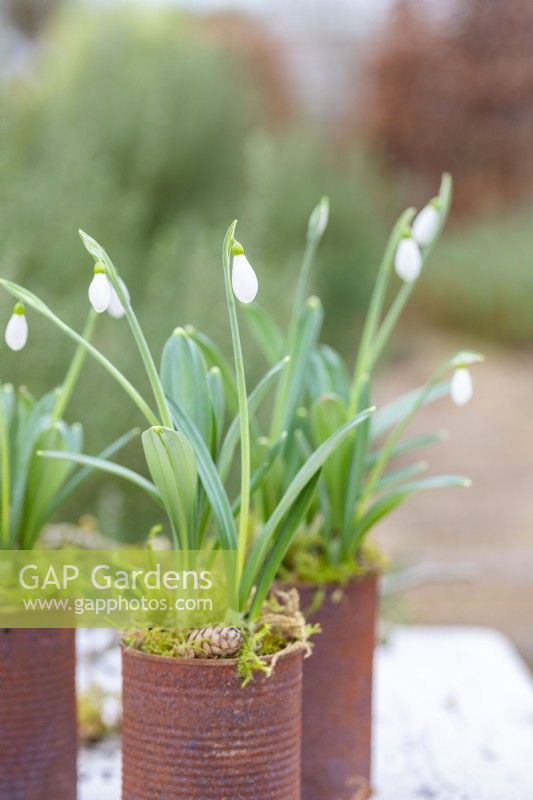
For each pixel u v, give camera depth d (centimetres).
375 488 117
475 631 190
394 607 199
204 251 312
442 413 551
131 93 494
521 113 834
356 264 550
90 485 281
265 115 667
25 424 109
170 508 90
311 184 561
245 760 86
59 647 104
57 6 583
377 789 121
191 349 94
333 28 827
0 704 101
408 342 647
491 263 741
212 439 94
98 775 125
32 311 260
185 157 516
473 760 130
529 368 652
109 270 81
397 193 750
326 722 108
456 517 425
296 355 111
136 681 88
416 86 831
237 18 808
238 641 86
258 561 89
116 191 411
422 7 828
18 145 371
